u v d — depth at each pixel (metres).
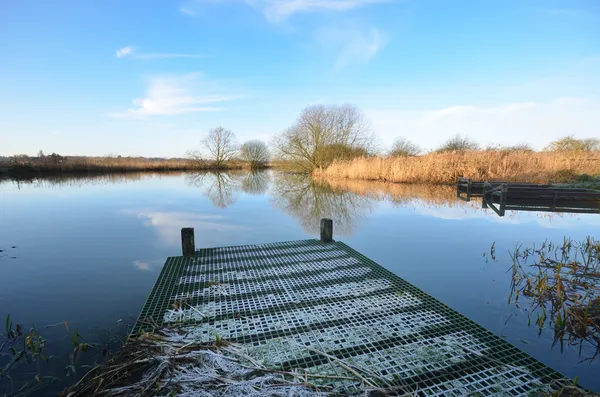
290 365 2.30
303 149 25.25
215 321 2.90
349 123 24.89
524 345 2.74
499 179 13.25
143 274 4.62
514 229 7.04
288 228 7.54
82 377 2.34
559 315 2.97
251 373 2.18
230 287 3.65
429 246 5.77
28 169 26.34
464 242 6.02
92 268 4.88
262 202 11.95
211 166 41.62
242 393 1.96
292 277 3.95
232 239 6.49
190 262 4.53
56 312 3.45
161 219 8.68
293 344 2.54
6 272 4.69
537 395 2.02
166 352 2.37
